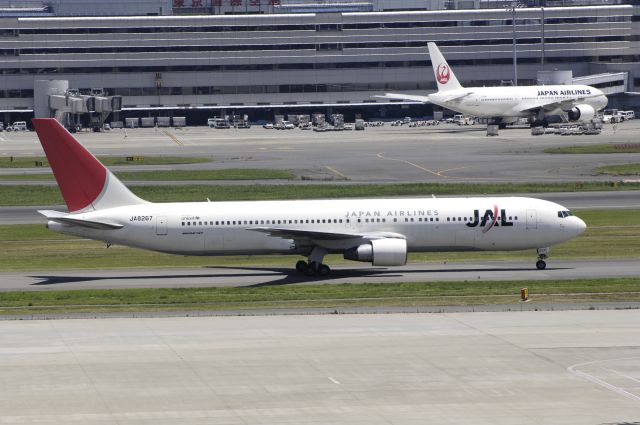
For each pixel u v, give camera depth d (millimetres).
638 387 175000
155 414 162375
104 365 190250
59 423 158000
